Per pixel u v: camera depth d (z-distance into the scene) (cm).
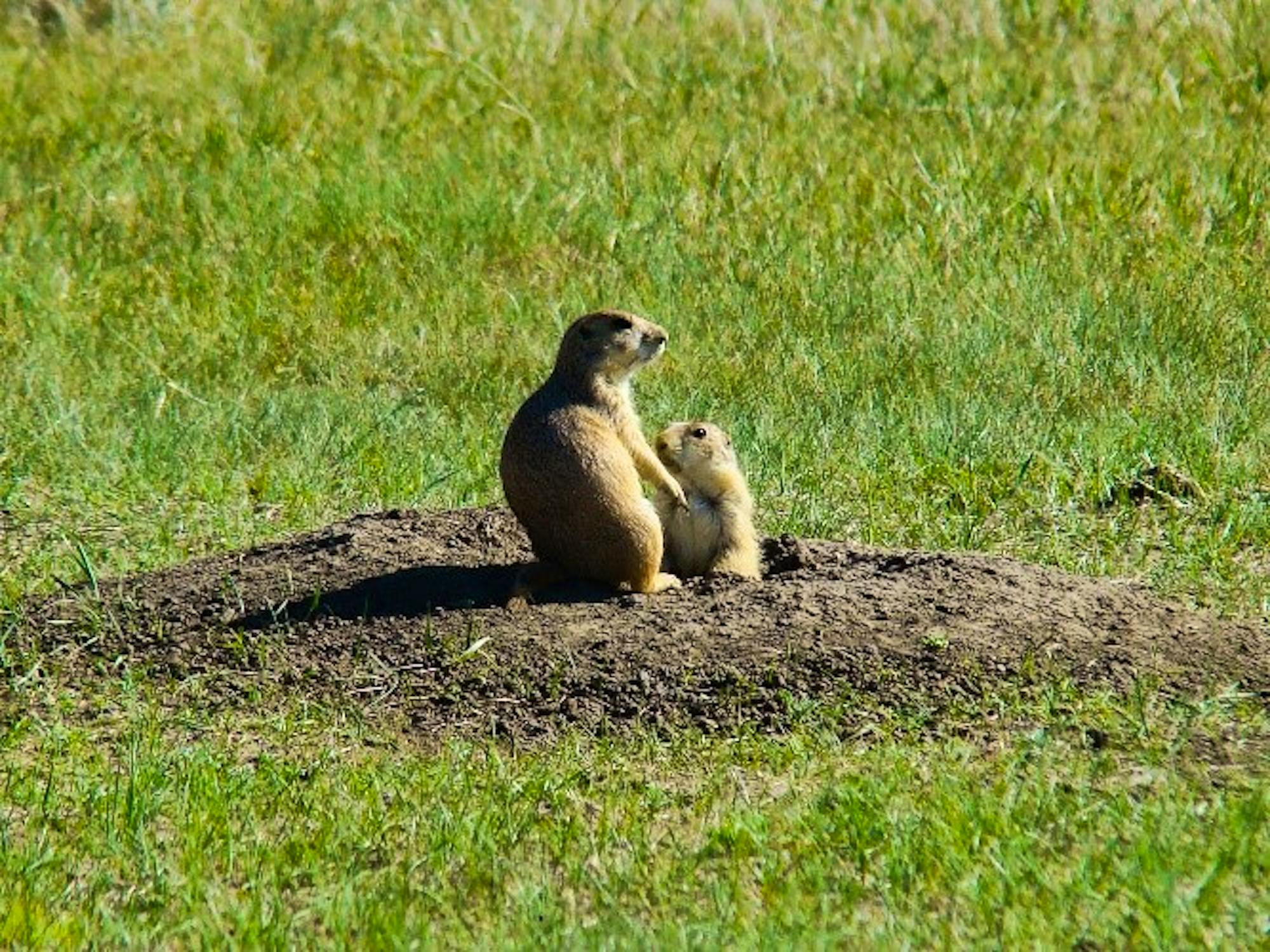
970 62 2070
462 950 700
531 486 1005
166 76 2244
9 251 1806
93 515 1293
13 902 748
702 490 1066
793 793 830
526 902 730
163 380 1534
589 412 1013
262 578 1064
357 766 886
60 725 938
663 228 1767
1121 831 765
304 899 759
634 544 998
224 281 1742
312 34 2286
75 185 1931
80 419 1438
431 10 2323
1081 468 1282
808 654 933
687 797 834
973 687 912
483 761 881
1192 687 915
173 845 808
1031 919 697
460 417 1457
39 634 1033
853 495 1273
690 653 941
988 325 1530
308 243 1792
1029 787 809
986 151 1881
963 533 1191
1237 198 1741
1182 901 696
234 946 707
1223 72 2022
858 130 1956
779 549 1098
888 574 1023
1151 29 2081
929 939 688
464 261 1745
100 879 775
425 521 1134
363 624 997
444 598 1012
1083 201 1764
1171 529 1173
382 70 2206
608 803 824
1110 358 1461
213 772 863
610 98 2084
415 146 2002
